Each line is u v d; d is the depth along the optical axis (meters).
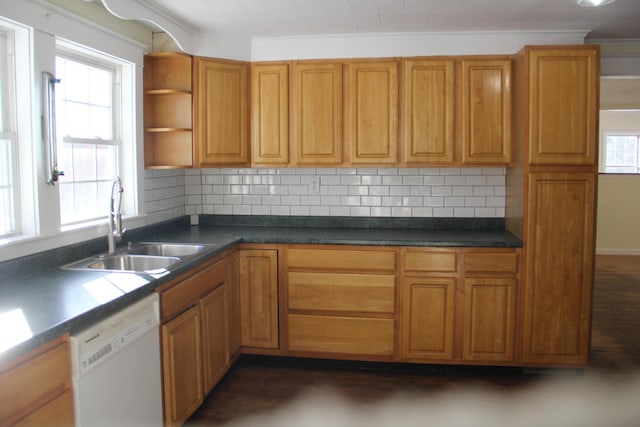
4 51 2.36
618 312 4.84
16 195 2.42
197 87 3.59
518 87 3.45
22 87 2.40
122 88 3.32
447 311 3.41
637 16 3.28
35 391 1.62
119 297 2.04
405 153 3.63
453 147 3.58
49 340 1.65
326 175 4.07
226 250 3.31
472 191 3.94
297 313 3.57
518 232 3.48
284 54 3.79
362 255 3.46
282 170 4.12
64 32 2.58
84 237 2.81
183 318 2.61
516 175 3.53
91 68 3.05
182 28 3.42
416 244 3.39
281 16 3.26
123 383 2.09
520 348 3.39
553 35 3.59
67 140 2.80
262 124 3.78
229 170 4.17
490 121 3.54
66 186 2.82
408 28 3.54
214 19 3.33
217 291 3.12
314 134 3.72
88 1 2.82
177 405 2.55
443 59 3.55
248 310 3.61
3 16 2.20
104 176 3.21
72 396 1.80
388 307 3.46
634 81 6.31
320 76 3.68
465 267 3.38
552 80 3.26
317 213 4.11
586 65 3.25
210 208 4.22
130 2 2.82
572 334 3.35
